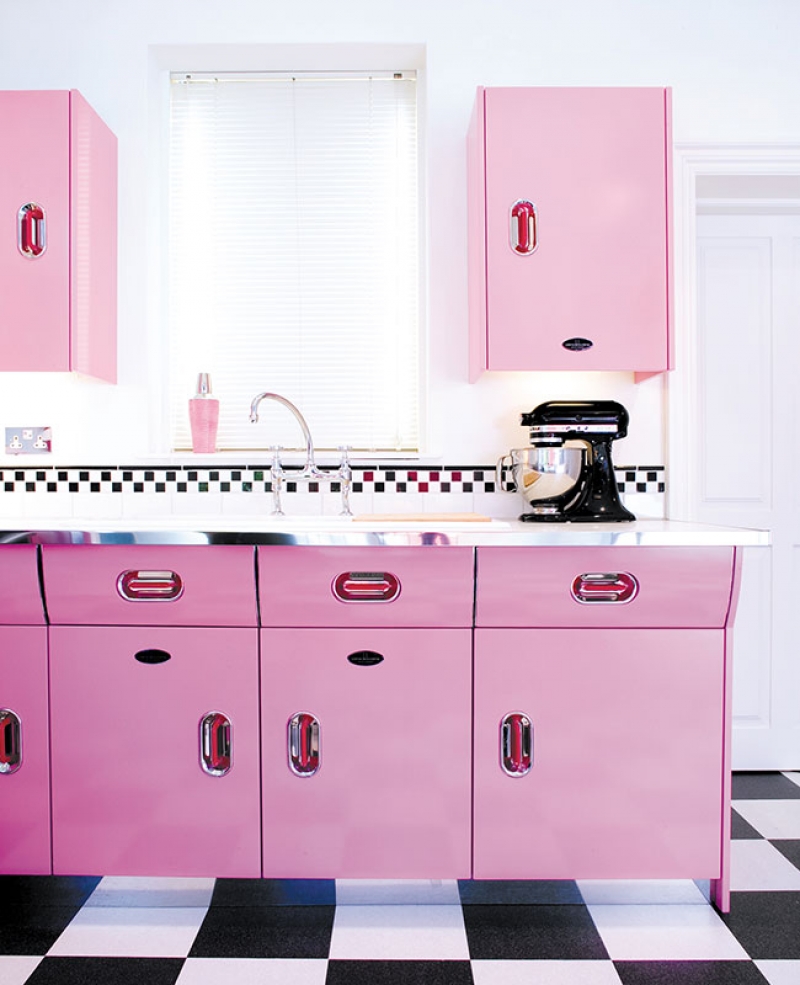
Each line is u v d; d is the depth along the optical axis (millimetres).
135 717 1434
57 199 1744
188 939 1370
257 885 1494
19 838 1446
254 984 1239
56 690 1435
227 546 1389
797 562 2205
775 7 1989
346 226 2115
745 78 1992
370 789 1429
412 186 2125
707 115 1991
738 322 2189
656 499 2016
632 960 1304
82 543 1372
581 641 1422
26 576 1411
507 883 1494
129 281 1981
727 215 2186
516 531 1377
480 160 1718
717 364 2189
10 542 1381
